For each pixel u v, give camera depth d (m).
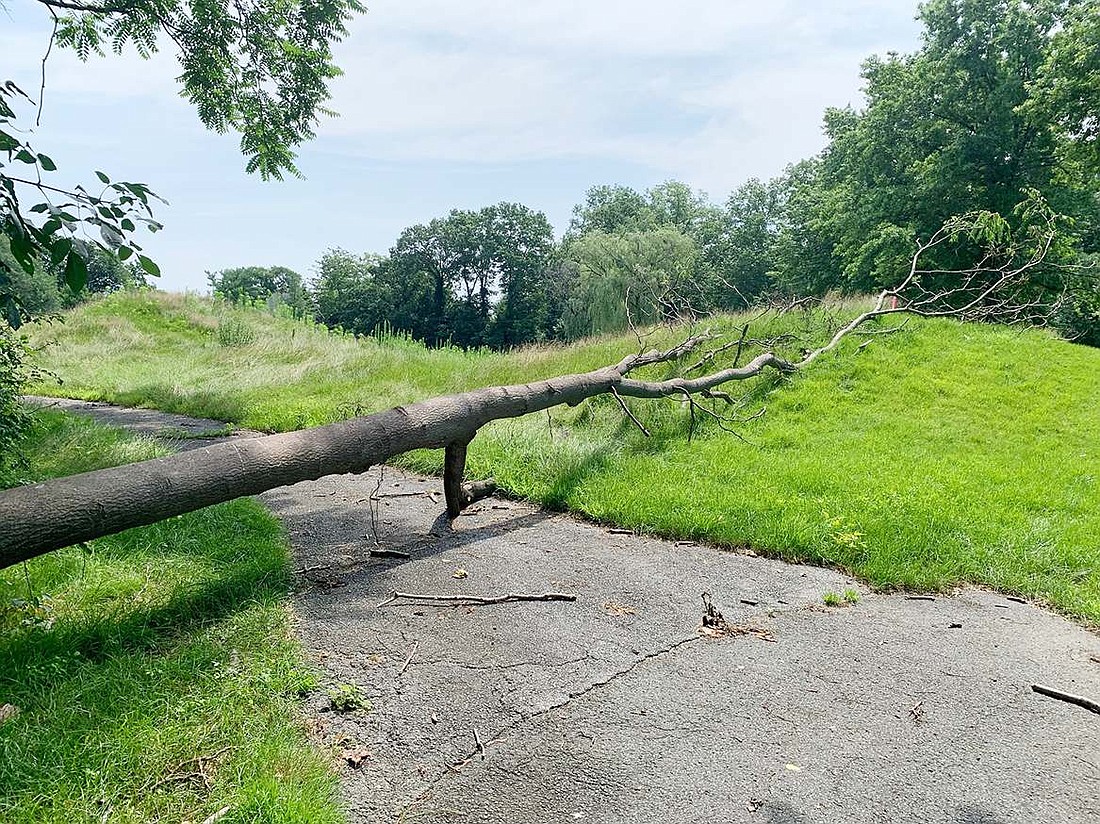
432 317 66.25
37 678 3.07
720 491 6.25
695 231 61.03
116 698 2.95
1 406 5.61
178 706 2.94
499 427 8.41
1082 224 23.83
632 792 2.64
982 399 9.01
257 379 13.27
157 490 3.64
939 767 2.84
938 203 24.31
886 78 26.94
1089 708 3.29
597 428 8.66
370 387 11.96
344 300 69.62
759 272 55.06
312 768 2.62
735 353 10.95
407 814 2.51
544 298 61.19
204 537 5.05
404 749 2.88
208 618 3.88
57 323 18.09
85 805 2.34
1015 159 24.14
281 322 20.39
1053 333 11.89
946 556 5.01
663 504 5.95
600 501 6.20
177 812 2.37
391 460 8.07
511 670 3.53
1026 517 5.69
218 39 10.63
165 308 20.05
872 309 12.78
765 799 2.62
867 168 27.86
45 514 3.21
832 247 33.94
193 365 15.27
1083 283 21.00
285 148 12.39
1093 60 20.02
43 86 3.16
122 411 11.67
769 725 3.10
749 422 8.73
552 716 3.13
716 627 4.05
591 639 3.88
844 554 5.05
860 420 8.58
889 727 3.11
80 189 2.48
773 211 56.69
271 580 4.43
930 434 8.05
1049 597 4.57
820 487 6.32
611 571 4.89
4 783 2.40
